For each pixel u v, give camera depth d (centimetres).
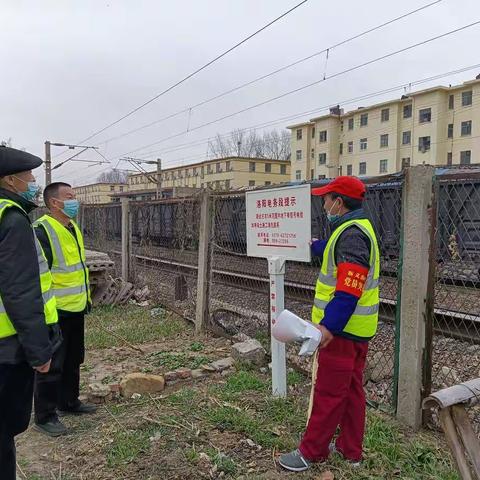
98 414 393
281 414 370
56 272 368
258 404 392
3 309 235
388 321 634
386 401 396
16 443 348
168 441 337
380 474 291
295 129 6788
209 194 623
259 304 759
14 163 246
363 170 5881
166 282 891
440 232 745
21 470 310
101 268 814
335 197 290
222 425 356
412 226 337
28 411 256
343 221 287
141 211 977
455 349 533
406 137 5422
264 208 411
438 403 188
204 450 323
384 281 821
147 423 365
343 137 6144
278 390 401
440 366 494
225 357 522
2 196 245
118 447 328
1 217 230
